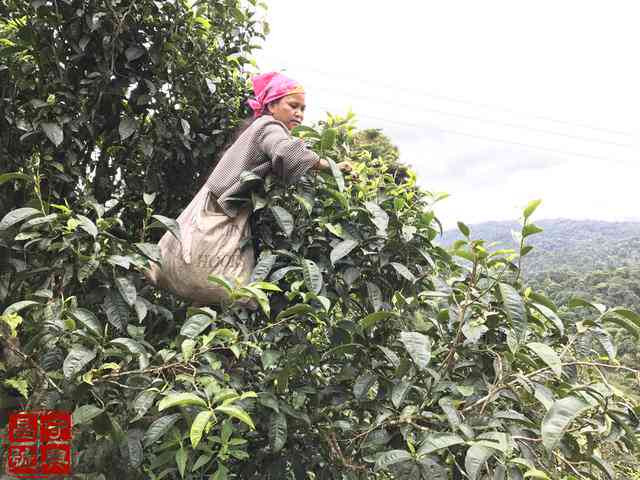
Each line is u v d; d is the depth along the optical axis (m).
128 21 2.03
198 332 1.38
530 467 1.13
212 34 2.35
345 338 1.66
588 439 1.46
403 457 1.23
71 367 1.17
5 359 1.62
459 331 1.51
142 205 2.32
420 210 1.96
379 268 1.83
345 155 2.18
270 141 1.76
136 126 2.09
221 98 2.54
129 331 1.49
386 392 1.63
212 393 1.20
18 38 1.94
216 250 1.75
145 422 1.34
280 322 1.51
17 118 1.96
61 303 1.40
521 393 1.62
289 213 1.74
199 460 1.28
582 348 1.60
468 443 1.18
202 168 2.57
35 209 1.46
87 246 1.58
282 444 1.43
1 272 1.71
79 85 2.04
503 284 1.48
